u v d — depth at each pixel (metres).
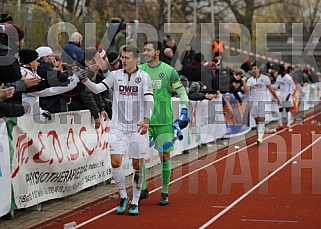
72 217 9.85
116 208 10.54
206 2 40.19
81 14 23.06
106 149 12.67
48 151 10.36
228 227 9.18
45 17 16.98
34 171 10.01
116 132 10.09
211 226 9.25
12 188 9.41
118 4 31.20
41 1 20.09
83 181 11.64
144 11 34.25
